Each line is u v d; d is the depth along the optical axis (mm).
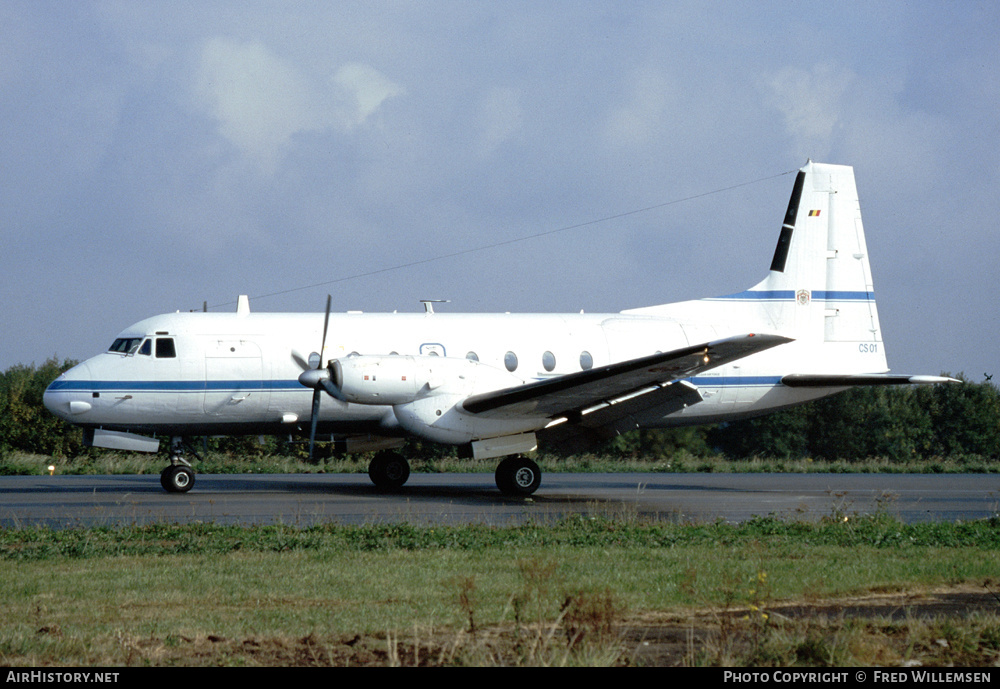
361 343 76062
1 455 120438
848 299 88438
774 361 85312
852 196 89125
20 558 39469
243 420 74250
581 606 26844
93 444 72062
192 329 73312
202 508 60562
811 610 30797
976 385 191000
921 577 36375
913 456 183375
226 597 31703
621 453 170875
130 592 32375
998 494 83562
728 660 23469
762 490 85000
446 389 69812
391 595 32188
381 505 63562
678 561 39781
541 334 81000
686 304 86938
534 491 73188
